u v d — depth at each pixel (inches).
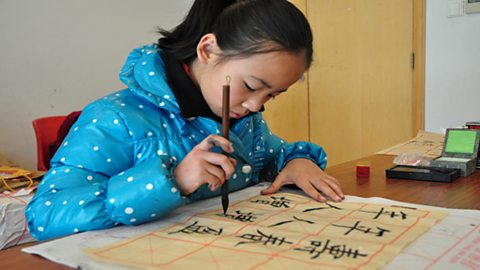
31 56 96.7
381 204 25.8
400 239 19.6
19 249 20.8
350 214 24.0
